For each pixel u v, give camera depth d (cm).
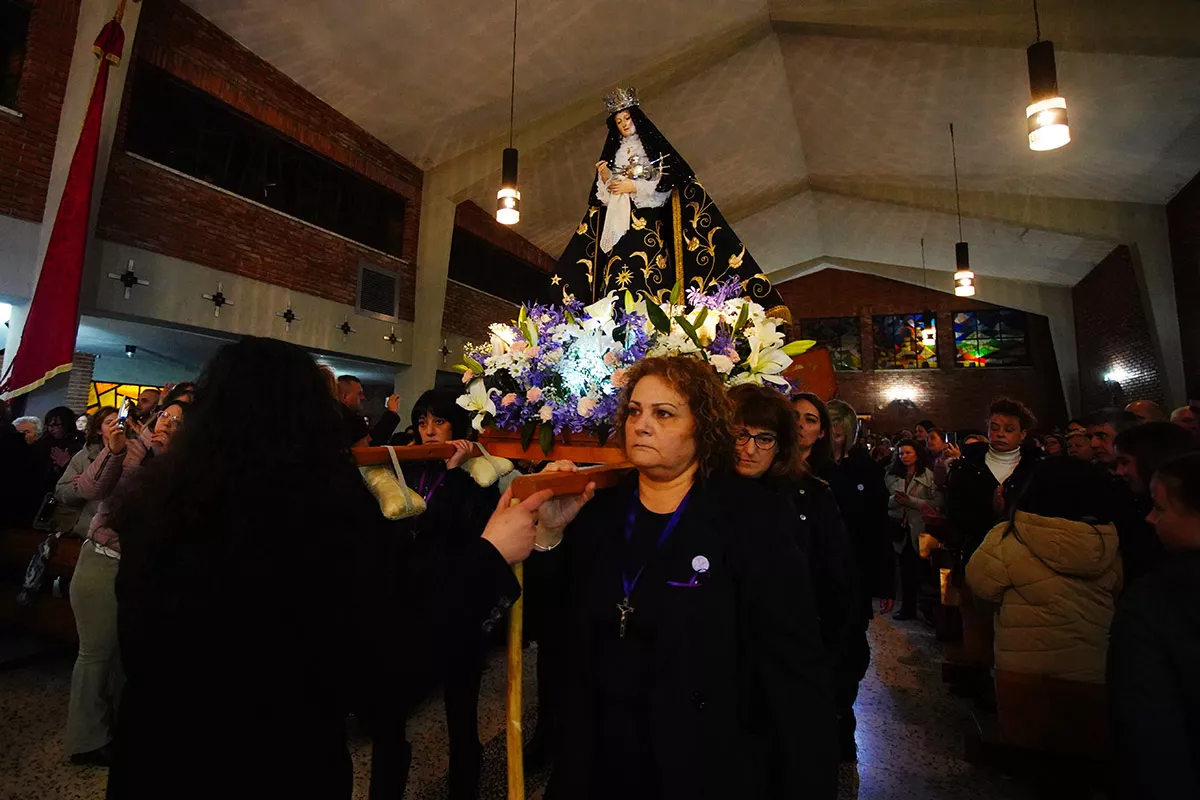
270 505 94
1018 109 781
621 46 743
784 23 761
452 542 216
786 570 118
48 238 487
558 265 257
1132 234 912
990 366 1606
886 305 1688
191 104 626
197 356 821
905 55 745
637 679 116
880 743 284
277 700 94
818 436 246
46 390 579
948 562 434
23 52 491
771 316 220
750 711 119
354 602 94
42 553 320
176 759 92
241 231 664
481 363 205
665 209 252
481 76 735
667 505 128
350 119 785
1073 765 227
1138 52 620
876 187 1106
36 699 306
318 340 746
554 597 153
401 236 887
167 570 91
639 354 169
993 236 1166
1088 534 217
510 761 128
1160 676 128
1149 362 974
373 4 614
